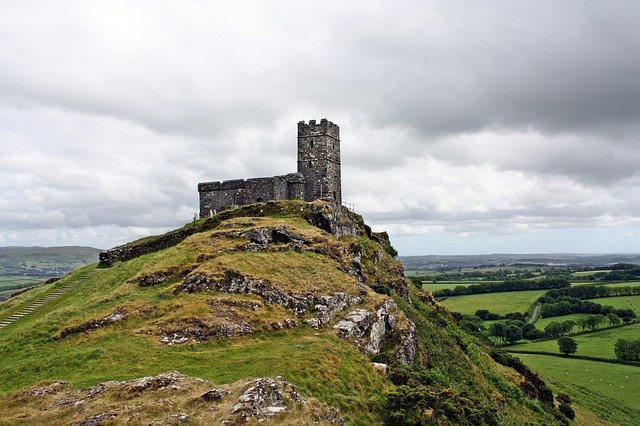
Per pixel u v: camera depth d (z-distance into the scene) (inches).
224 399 1018.7
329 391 1294.3
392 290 2837.1
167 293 1889.8
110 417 944.9
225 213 3038.9
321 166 3511.3
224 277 1911.9
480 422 1402.6
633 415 3267.7
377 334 1916.8
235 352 1465.3
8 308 2346.2
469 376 2284.7
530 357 4992.6
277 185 3378.4
